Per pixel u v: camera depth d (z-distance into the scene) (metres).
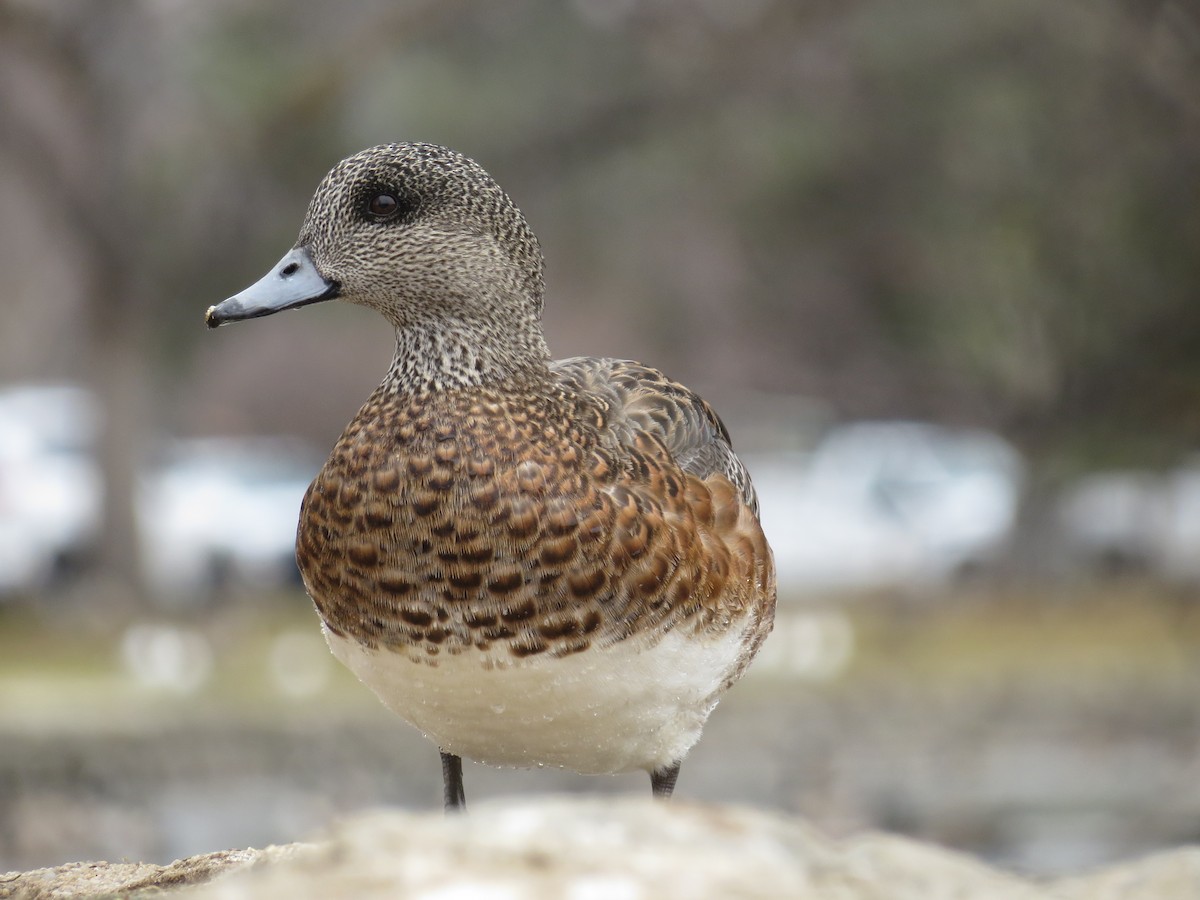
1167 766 14.92
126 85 22.52
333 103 22.05
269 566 25.08
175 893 3.70
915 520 25.88
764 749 15.30
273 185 22.66
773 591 4.84
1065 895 3.36
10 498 23.64
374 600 4.35
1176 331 15.91
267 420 44.16
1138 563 25.20
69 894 4.57
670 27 23.39
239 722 15.01
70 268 33.28
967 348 25.03
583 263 28.20
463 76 23.52
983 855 12.24
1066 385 16.25
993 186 23.50
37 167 22.55
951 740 15.80
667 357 35.19
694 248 28.78
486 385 4.51
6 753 14.05
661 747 4.60
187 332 23.97
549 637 4.29
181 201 22.89
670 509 4.45
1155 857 3.53
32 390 35.09
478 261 4.59
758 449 33.31
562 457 4.36
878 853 3.35
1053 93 21.34
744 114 24.28
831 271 26.89
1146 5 18.05
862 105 24.14
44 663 18.86
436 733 4.57
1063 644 20.28
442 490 4.30
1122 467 15.71
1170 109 18.53
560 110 23.59
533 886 3.02
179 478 26.27
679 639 4.40
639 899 2.98
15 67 23.84
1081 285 18.25
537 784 14.40
